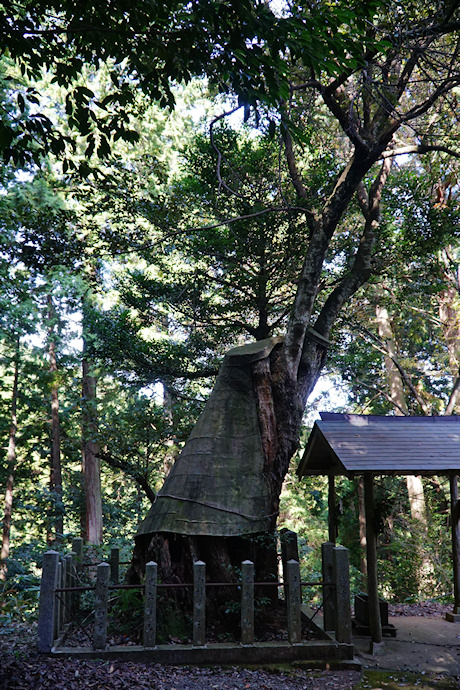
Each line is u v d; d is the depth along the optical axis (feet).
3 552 69.36
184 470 28.50
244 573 23.30
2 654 20.92
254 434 29.91
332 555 25.45
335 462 28.68
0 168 49.26
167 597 25.23
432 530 53.36
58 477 75.61
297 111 37.76
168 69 19.12
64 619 24.73
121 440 50.01
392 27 28.50
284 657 22.67
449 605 36.60
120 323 49.65
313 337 35.04
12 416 74.95
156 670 21.11
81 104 19.75
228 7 17.03
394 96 32.37
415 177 46.52
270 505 28.45
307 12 22.94
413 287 50.24
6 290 58.80
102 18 17.88
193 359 51.39
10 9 17.87
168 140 73.31
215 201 44.24
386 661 23.77
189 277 49.47
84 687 18.43
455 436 29.43
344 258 50.62
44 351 76.79
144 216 42.24
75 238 42.45
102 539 63.62
